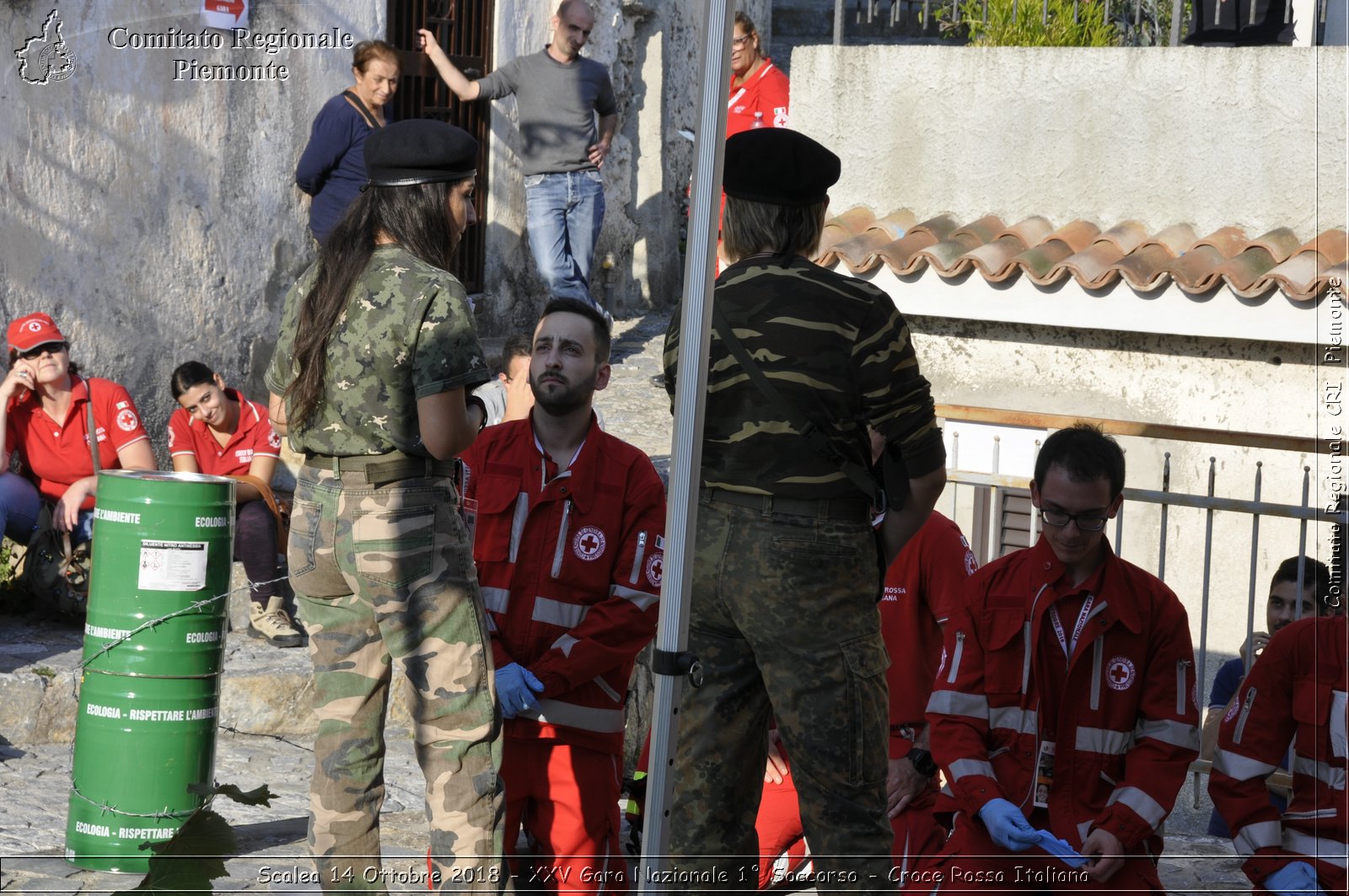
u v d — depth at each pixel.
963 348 25.98
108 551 13.19
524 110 27.92
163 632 13.15
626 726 20.12
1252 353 23.91
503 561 12.30
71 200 20.45
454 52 29.22
